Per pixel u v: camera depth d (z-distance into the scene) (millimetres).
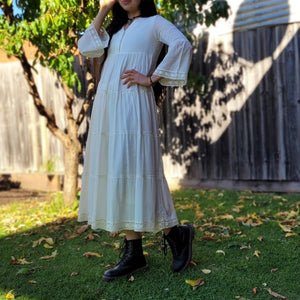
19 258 2426
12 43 2951
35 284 2004
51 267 2244
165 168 4922
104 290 1891
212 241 2568
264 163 4328
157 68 1825
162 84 1897
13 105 5684
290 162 4195
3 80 5684
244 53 4324
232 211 3428
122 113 1837
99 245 2615
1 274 2170
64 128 5316
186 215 3324
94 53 2012
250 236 2641
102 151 1889
